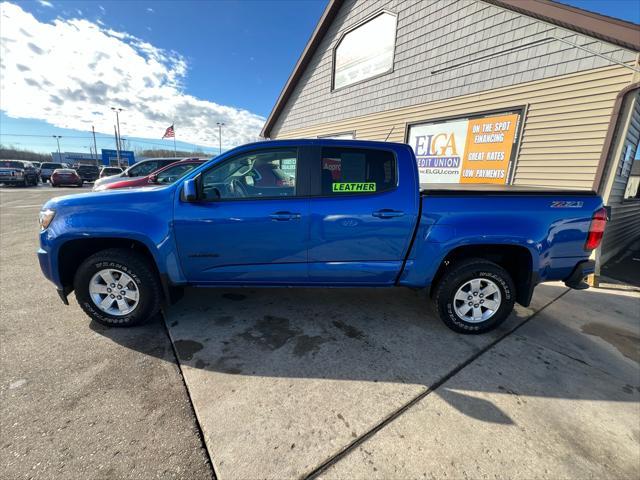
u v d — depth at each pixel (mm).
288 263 2902
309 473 1620
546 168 5516
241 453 1723
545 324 3311
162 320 3158
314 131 11219
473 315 2992
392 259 2902
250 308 3453
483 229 2781
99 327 2982
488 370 2496
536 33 5410
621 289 4438
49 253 2785
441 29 6898
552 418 2027
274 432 1861
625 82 4543
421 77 7445
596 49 4781
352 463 1679
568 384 2361
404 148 2887
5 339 2754
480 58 6246
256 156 2857
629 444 1846
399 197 2812
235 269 2914
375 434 1866
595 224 2855
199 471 1619
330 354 2645
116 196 2805
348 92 9625
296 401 2109
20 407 1993
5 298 3576
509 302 2938
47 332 2879
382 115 8578
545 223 2807
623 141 4680
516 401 2166
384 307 3555
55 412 1961
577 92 5031
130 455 1694
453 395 2207
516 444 1822
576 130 5105
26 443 1742
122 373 2342
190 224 2756
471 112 6500
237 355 2600
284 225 2789
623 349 2871
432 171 7422
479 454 1749
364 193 2828
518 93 5746
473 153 6559
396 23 7914
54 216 2773
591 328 3252
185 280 2928
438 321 3273
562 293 4215
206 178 2854
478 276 2895
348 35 9492
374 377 2373
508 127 5945
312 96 11180
